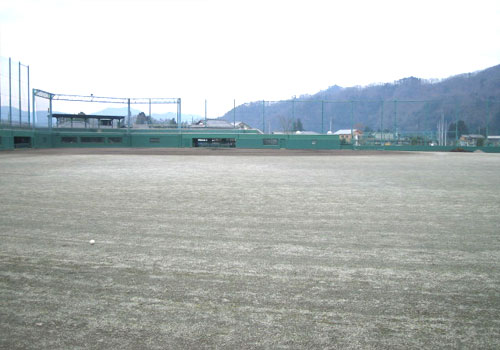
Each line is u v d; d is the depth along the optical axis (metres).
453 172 17.59
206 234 5.92
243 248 5.17
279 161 25.80
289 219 7.01
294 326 3.03
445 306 3.40
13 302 3.48
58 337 2.88
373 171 17.81
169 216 7.24
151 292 3.69
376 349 2.71
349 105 101.56
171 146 57.31
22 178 13.74
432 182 13.20
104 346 2.76
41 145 50.34
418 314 3.24
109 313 3.25
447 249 5.15
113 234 5.90
